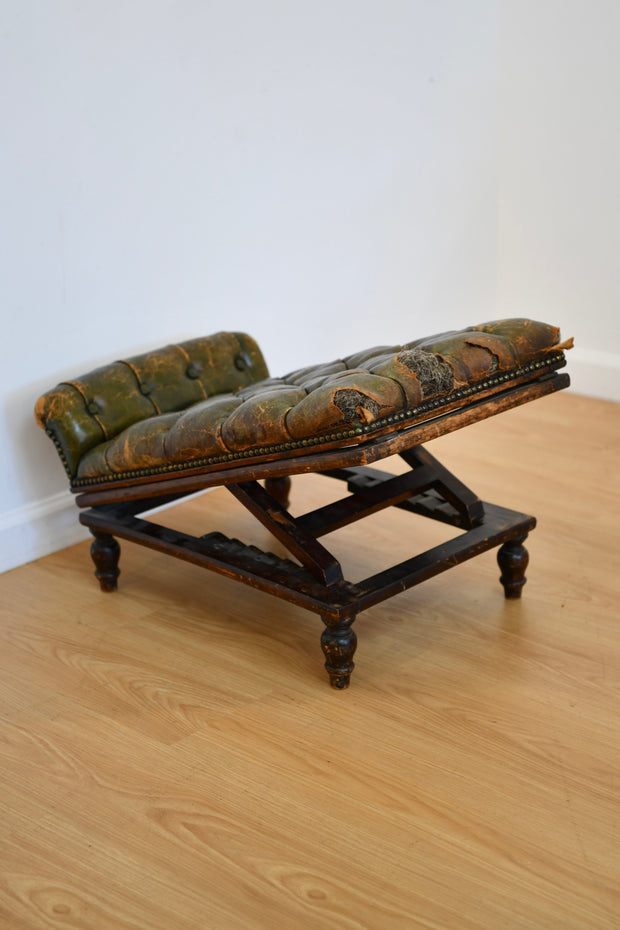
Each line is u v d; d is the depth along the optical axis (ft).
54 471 7.75
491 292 11.20
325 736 5.29
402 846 4.48
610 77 9.70
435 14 9.69
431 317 10.62
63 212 7.41
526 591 6.63
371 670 5.85
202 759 5.16
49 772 5.13
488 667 5.81
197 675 5.92
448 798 4.77
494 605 6.48
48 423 6.82
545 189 10.51
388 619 6.38
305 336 9.45
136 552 7.62
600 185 10.05
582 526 7.52
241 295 8.80
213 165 8.30
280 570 5.88
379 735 5.27
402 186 9.89
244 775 5.02
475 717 5.37
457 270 10.73
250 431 5.50
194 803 4.83
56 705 5.71
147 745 5.30
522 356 5.72
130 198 7.80
